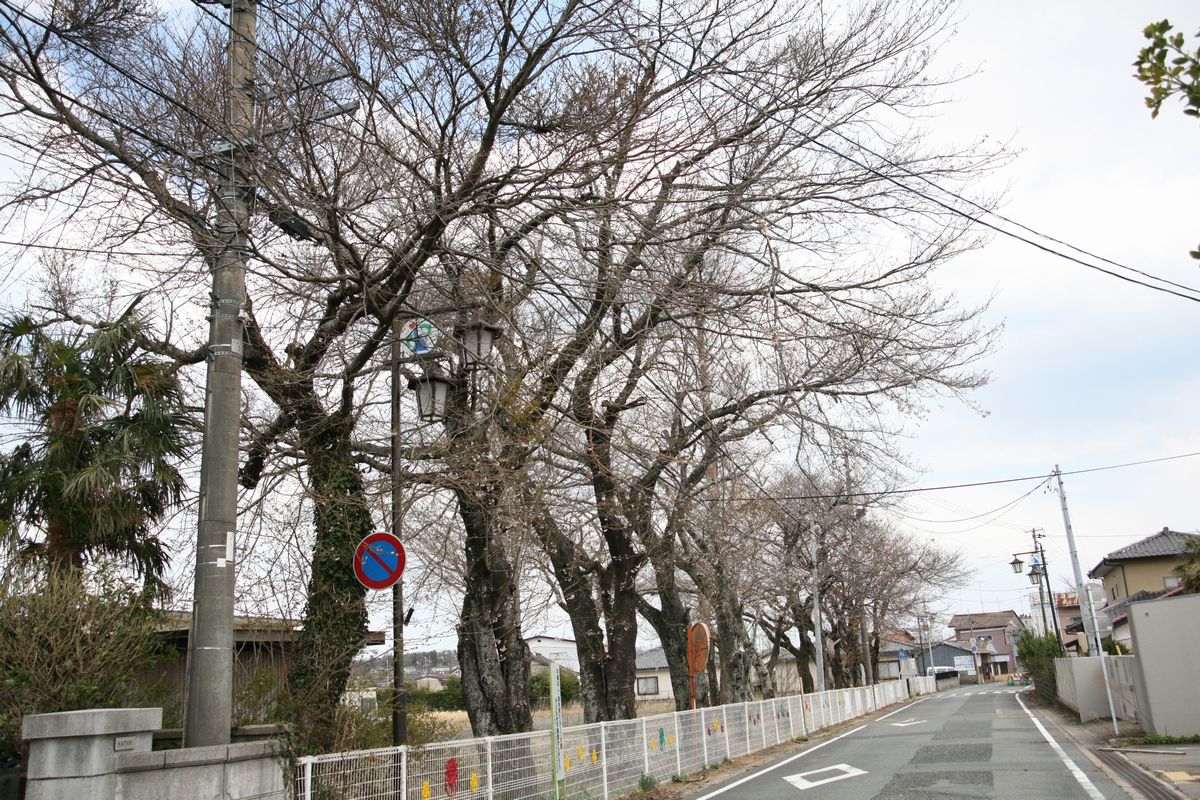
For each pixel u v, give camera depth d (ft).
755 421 40.34
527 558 48.70
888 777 45.68
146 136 26.23
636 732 45.47
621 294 33.53
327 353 37.58
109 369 34.65
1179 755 47.67
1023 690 177.58
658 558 57.62
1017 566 137.90
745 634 93.86
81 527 32.14
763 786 45.42
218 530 23.76
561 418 40.37
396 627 31.40
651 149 30.58
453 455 38.14
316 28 28.53
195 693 22.63
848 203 34.50
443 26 28.68
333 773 24.32
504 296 35.68
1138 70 13.98
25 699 24.09
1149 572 154.61
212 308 25.72
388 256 33.42
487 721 42.96
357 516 34.35
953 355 41.65
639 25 28.81
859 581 124.88
